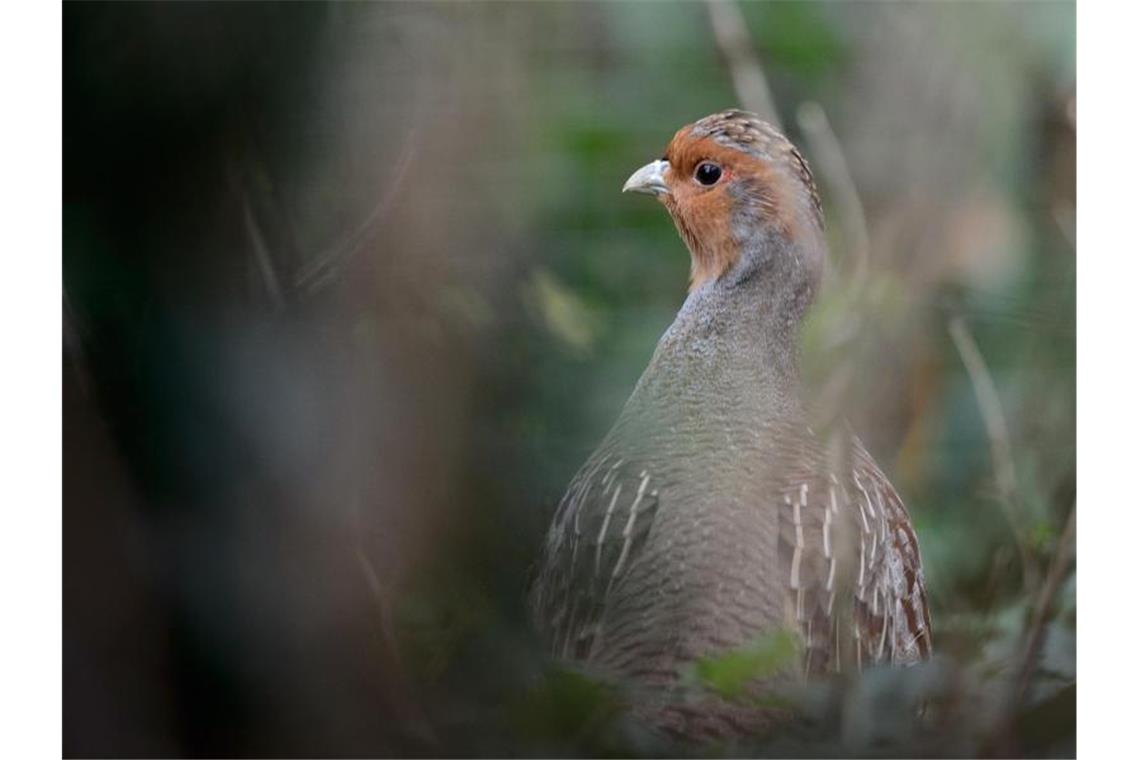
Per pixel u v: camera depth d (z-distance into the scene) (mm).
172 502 4402
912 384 7297
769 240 7113
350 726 4605
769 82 8414
